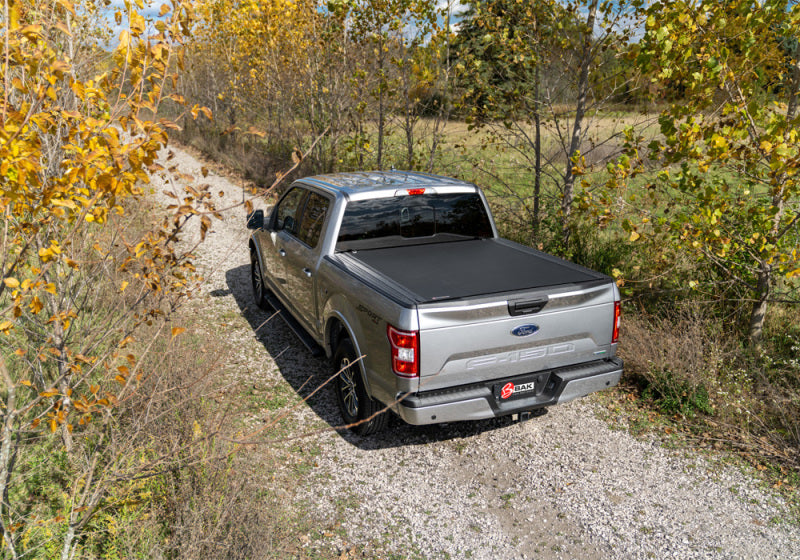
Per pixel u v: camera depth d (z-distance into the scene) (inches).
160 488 141.0
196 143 936.3
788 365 205.2
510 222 340.8
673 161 195.2
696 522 144.3
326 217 207.9
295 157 108.3
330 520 145.8
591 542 138.6
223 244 415.2
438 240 220.7
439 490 158.2
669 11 192.1
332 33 449.1
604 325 170.2
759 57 201.5
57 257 109.9
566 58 301.4
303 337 227.6
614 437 183.5
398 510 150.0
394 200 211.8
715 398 196.9
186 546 120.3
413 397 150.1
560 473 165.5
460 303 149.4
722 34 193.9
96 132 85.6
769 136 176.2
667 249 246.1
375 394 163.6
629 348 219.5
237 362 234.1
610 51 287.0
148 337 188.7
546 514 148.6
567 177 304.8
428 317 147.0
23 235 100.5
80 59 146.1
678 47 190.1
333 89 490.3
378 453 175.5
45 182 97.7
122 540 125.4
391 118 444.8
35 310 94.3
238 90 748.0
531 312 157.8
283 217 258.8
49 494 144.9
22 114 76.8
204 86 907.4
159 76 90.2
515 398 162.6
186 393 158.1
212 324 274.5
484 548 136.7
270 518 132.3
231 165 734.5
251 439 167.9
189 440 145.9
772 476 161.6
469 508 150.9
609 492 156.7
